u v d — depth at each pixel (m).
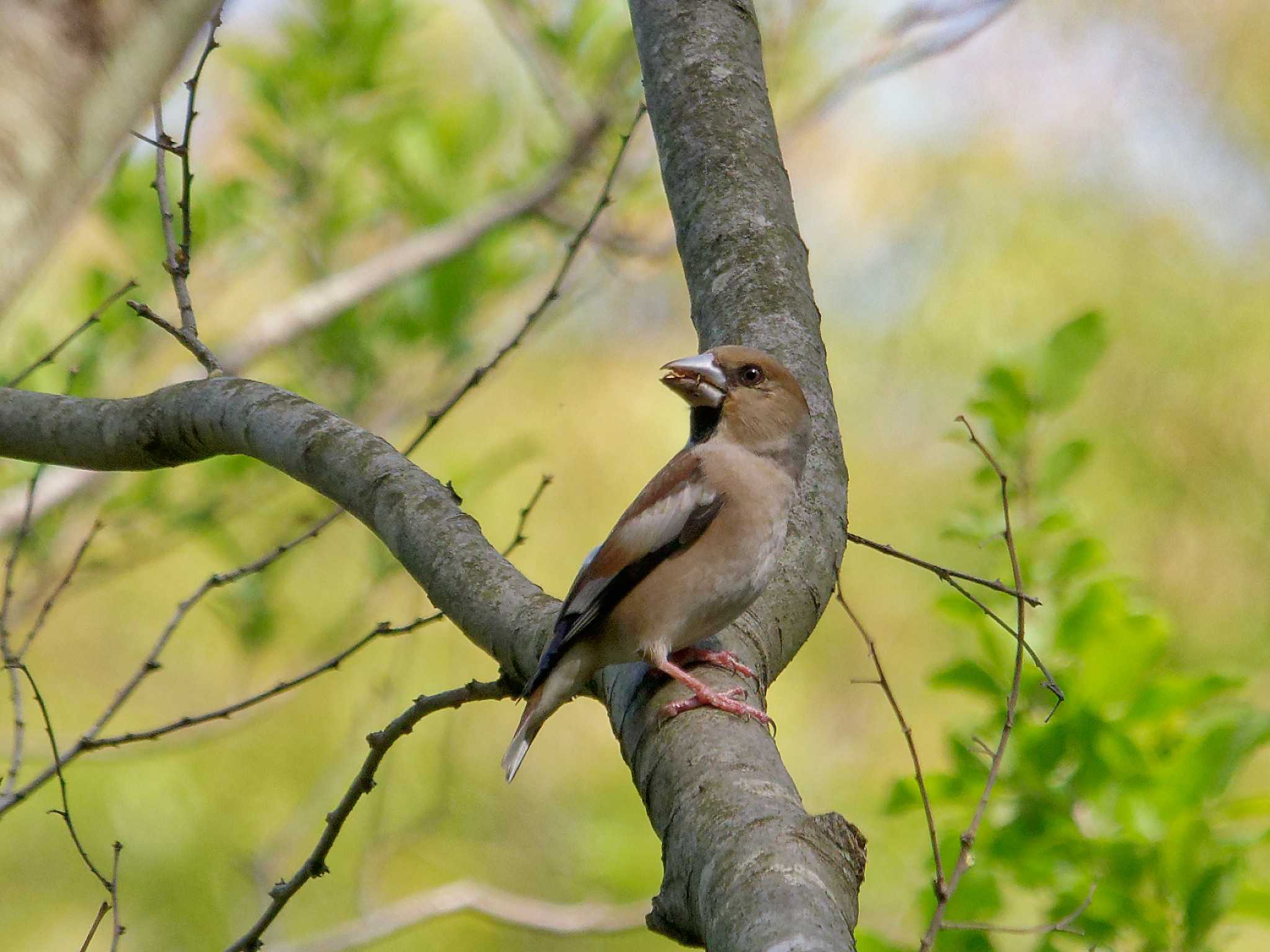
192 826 14.09
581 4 11.82
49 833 13.97
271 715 14.16
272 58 12.47
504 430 14.98
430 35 14.49
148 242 11.59
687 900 4.59
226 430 6.73
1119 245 15.22
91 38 3.02
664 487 6.66
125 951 13.66
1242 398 14.47
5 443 7.14
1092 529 9.54
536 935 14.36
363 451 6.46
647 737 5.43
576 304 12.45
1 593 11.11
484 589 6.09
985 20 10.80
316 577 14.02
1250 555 14.10
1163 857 7.36
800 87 11.81
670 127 8.06
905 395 15.41
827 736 14.24
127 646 14.71
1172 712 8.00
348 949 10.70
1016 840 7.59
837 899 4.25
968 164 15.80
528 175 12.45
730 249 7.72
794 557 6.81
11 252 3.00
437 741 14.36
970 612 8.39
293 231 12.40
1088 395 14.65
